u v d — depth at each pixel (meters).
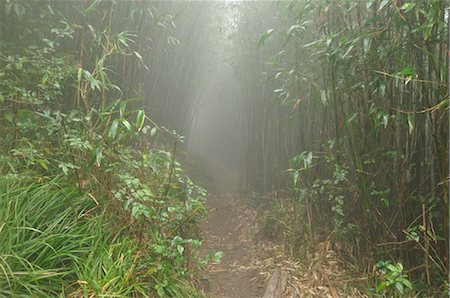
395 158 2.91
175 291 2.44
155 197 2.68
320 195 3.79
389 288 2.66
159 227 2.72
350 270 3.21
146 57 4.71
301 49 3.78
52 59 2.96
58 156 2.87
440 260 2.61
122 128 2.62
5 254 2.01
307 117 4.03
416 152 2.82
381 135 2.98
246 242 4.75
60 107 3.10
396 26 2.50
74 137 2.48
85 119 2.63
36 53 3.05
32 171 2.60
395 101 2.76
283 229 4.46
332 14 3.02
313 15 3.14
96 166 2.64
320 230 3.81
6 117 2.78
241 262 4.08
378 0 2.57
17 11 2.83
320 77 3.51
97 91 3.50
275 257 3.90
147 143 4.00
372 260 3.08
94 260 2.27
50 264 2.18
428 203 2.71
